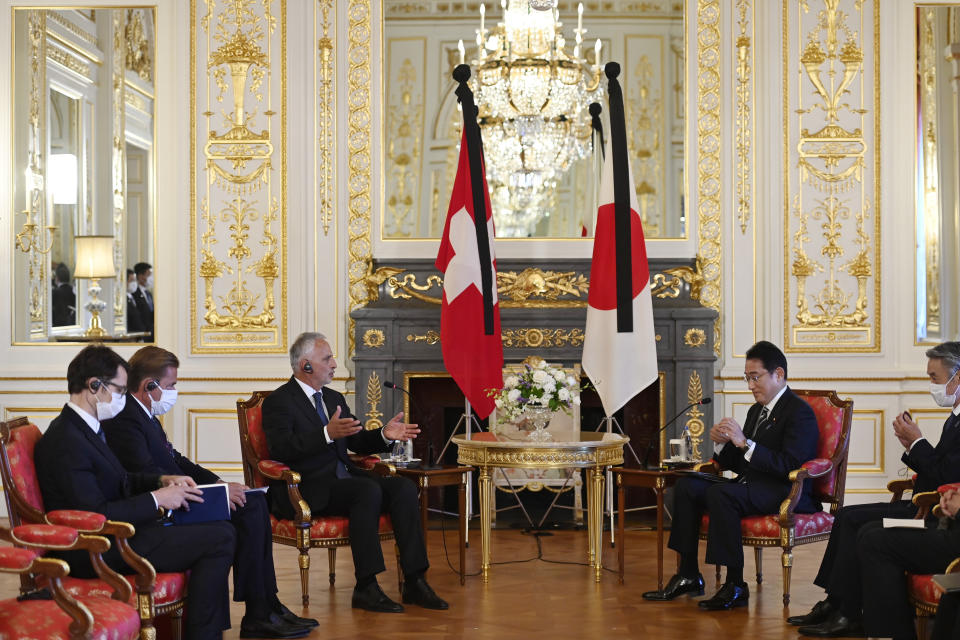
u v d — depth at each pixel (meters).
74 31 7.41
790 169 7.34
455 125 7.44
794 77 7.34
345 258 7.36
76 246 7.46
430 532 6.88
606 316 6.39
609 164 6.52
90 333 7.45
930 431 7.27
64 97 7.47
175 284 7.39
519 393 5.42
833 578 4.50
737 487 4.93
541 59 7.41
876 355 7.33
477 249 6.46
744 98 7.37
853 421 7.27
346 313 7.36
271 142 7.37
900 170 7.37
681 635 4.50
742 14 7.38
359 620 4.73
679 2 7.43
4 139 7.47
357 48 7.39
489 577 5.57
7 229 7.46
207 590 3.89
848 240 7.36
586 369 6.41
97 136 7.46
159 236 7.42
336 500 5.01
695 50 7.39
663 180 7.41
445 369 7.06
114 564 3.81
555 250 7.29
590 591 5.27
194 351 7.36
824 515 5.06
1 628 3.16
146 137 7.42
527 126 7.42
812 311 7.35
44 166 7.46
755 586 5.37
